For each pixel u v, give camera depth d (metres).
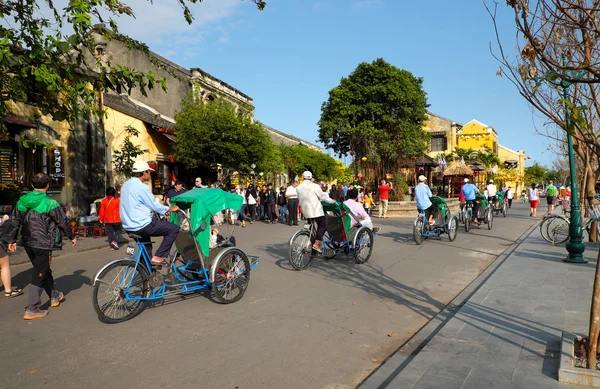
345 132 27.92
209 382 3.86
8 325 5.41
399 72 28.47
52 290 6.19
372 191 29.33
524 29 3.60
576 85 5.17
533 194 23.50
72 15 7.27
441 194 37.78
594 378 3.49
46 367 4.17
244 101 32.62
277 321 5.57
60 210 5.97
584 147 11.34
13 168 13.63
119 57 23.33
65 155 15.66
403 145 27.88
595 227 11.90
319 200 8.80
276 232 15.91
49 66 7.95
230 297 6.51
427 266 9.20
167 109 25.45
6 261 6.73
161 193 20.67
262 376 3.99
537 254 10.30
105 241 12.81
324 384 3.86
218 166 22.56
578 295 6.42
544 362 4.02
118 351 4.56
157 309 6.07
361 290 7.19
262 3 8.16
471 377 3.72
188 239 6.23
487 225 17.69
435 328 5.21
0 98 7.59
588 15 3.35
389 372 3.98
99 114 8.53
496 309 5.74
